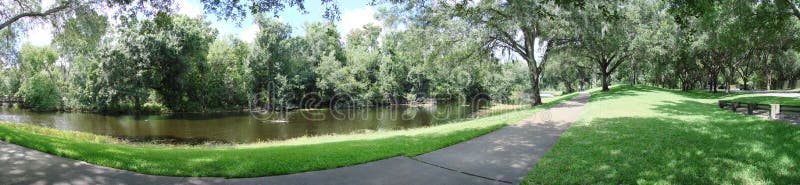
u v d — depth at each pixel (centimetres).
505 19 2223
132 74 3722
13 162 678
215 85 4278
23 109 4609
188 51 3984
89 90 3856
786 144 746
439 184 581
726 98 2797
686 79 4834
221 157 770
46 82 4528
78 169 639
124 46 3647
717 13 1752
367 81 5300
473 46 2467
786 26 1989
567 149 820
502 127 1281
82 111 4175
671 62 3788
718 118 1304
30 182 563
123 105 3962
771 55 3681
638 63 3781
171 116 3662
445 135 1146
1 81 5388
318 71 4878
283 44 4528
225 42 4581
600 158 707
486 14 2283
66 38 2212
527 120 1487
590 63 5019
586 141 910
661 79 6391
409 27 2455
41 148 783
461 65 2775
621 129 1082
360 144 1011
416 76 5884
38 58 5291
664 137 905
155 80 3794
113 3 1169
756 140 812
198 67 4172
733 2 1664
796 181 532
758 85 6531
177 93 4084
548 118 1543
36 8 2108
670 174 581
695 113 1527
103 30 2189
